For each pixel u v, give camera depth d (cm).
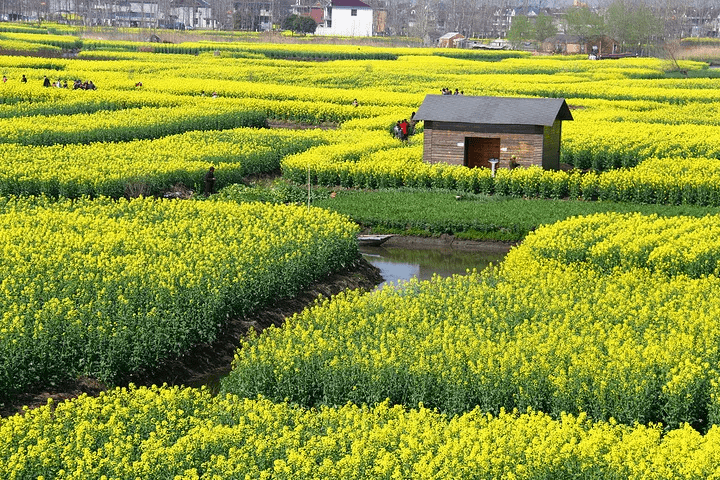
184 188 3891
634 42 17288
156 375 1961
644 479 1302
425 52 13912
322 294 2583
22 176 3538
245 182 4216
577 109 6550
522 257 2639
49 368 1830
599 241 2764
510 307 2119
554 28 18012
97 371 1883
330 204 3700
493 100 4278
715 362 1762
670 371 1670
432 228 3438
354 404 1652
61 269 2272
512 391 1688
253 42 15925
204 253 2488
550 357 1756
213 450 1441
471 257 3219
